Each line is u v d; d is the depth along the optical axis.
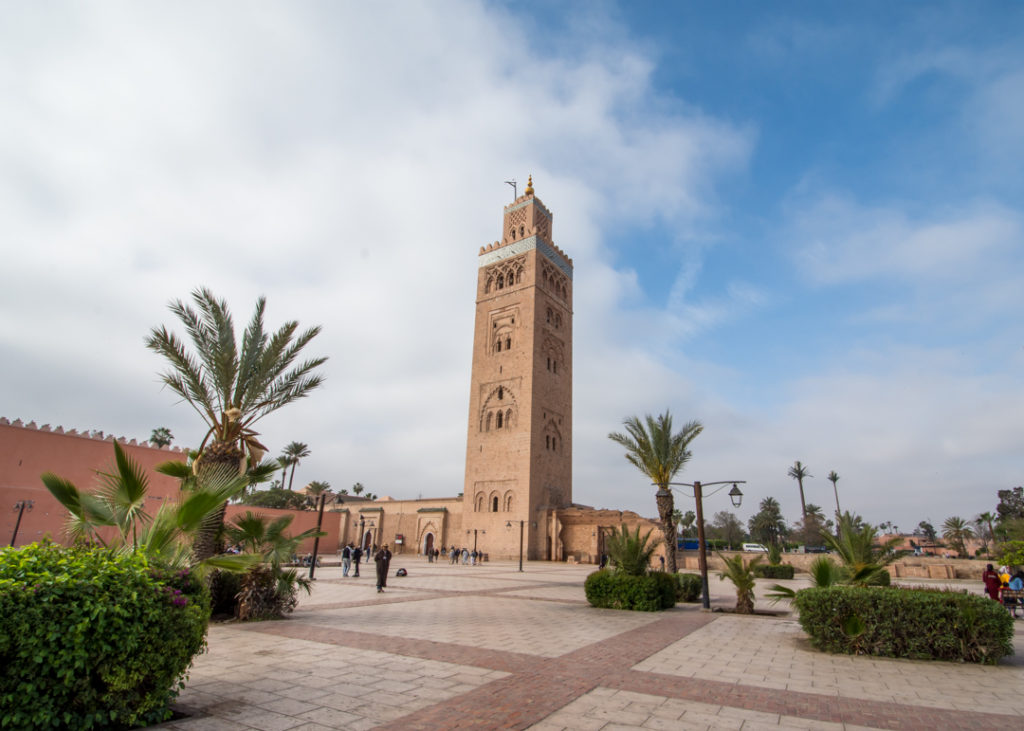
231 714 7.21
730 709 7.75
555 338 69.81
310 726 6.82
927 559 42.34
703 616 18.06
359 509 76.19
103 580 6.43
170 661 6.88
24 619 5.65
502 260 71.38
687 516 107.94
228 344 17.83
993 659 10.93
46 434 33.69
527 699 8.06
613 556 20.52
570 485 67.06
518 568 45.75
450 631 13.81
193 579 7.94
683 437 27.62
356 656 10.75
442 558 62.53
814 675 9.91
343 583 27.69
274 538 16.22
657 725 7.02
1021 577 19.70
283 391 18.75
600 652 11.61
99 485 11.32
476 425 66.25
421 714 7.31
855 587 12.61
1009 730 7.04
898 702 8.24
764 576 37.84
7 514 31.55
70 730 6.02
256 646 11.67
